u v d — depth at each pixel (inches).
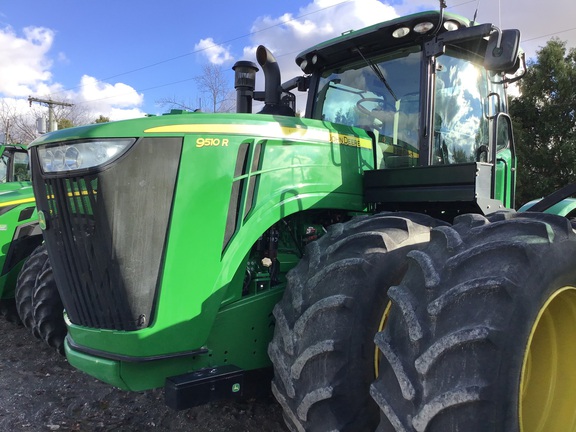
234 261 93.6
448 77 129.2
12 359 165.0
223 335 95.4
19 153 274.5
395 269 85.1
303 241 113.3
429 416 64.2
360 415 80.6
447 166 103.6
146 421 120.2
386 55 134.3
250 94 147.9
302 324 84.2
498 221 76.7
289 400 85.9
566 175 741.3
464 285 67.7
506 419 63.1
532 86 780.6
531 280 67.7
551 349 87.0
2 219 192.7
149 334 84.7
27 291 162.9
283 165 102.2
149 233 85.0
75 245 89.3
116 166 82.7
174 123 87.8
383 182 114.6
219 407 124.6
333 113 146.3
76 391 138.4
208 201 90.0
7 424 119.3
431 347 65.7
